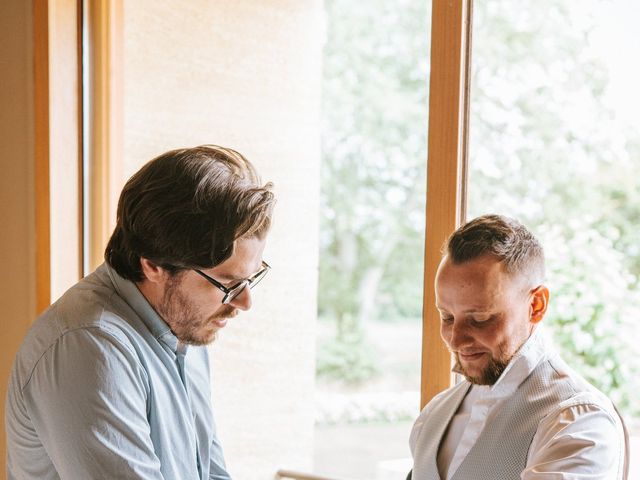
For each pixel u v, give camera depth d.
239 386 1.99
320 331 2.57
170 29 1.90
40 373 1.11
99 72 1.82
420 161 2.04
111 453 1.06
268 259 2.02
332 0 2.40
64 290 1.81
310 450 2.07
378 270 2.43
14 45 1.77
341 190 2.53
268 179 2.02
